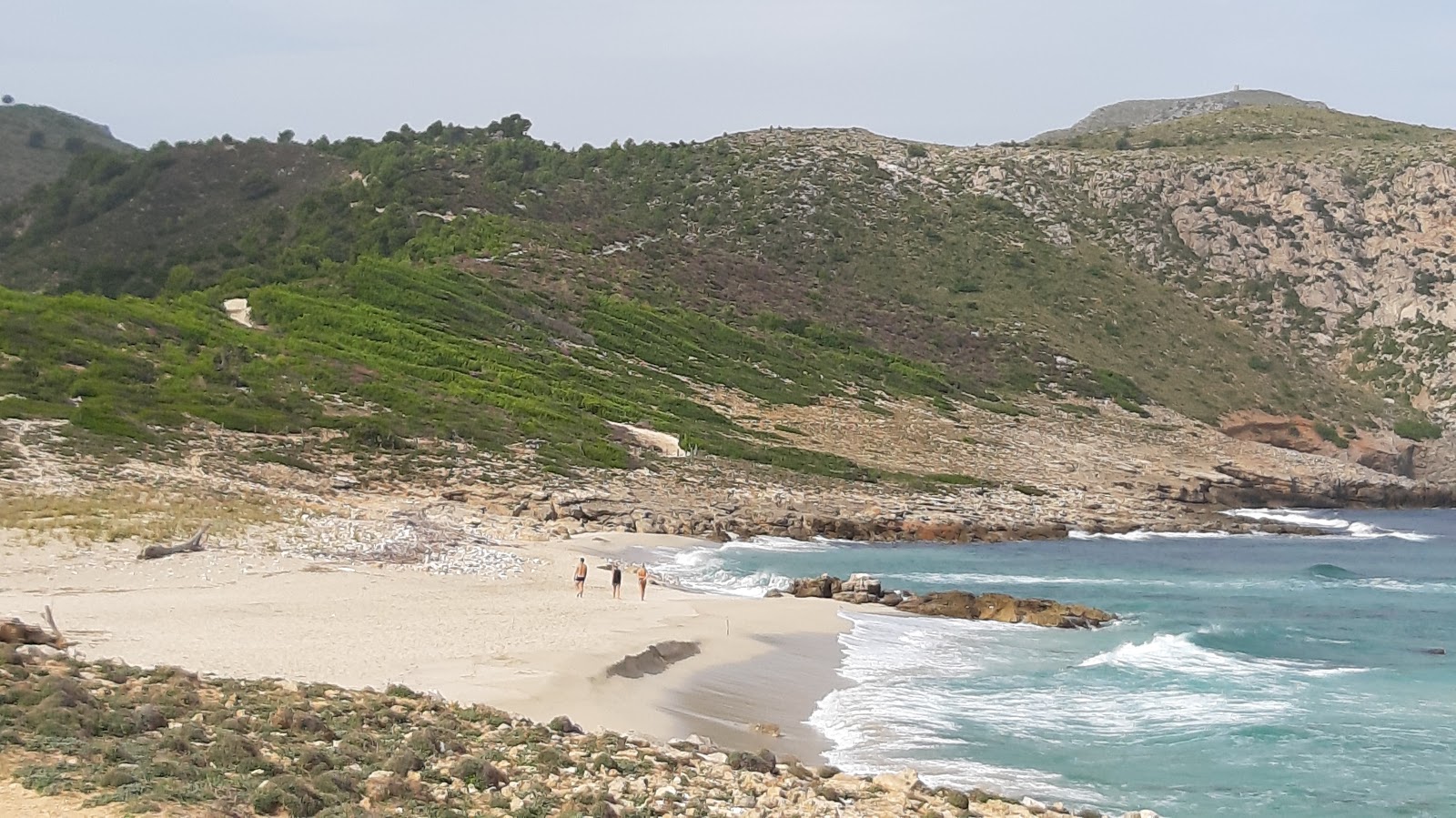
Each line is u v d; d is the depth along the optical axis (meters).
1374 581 48.19
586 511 50.19
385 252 101.62
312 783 12.75
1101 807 17.84
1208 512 75.06
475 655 22.22
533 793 13.66
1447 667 29.38
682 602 32.31
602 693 20.84
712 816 13.67
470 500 49.72
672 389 81.56
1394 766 20.38
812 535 54.91
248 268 93.88
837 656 27.64
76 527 31.95
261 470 47.25
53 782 11.61
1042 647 30.45
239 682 17.56
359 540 35.75
